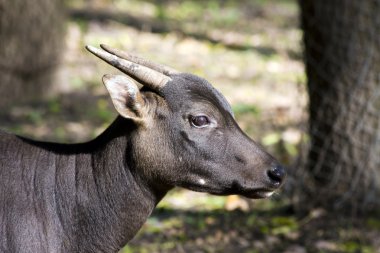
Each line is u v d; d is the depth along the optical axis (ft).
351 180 39.40
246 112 55.47
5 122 52.37
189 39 74.59
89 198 26.14
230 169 25.70
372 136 39.04
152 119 25.67
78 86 59.41
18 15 54.85
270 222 39.47
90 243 26.23
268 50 72.84
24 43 55.67
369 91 38.75
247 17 88.12
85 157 26.55
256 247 37.35
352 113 39.01
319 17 39.14
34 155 26.55
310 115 40.32
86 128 52.29
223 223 39.50
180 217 40.04
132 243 37.17
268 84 62.54
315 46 39.60
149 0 90.43
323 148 39.78
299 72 62.69
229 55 70.33
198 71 64.49
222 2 94.89
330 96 39.32
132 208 26.18
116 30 72.95
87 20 74.33
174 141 25.64
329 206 39.50
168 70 26.45
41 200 26.03
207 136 25.64
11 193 25.70
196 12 88.07
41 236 25.70
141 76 25.61
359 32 38.50
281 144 47.75
